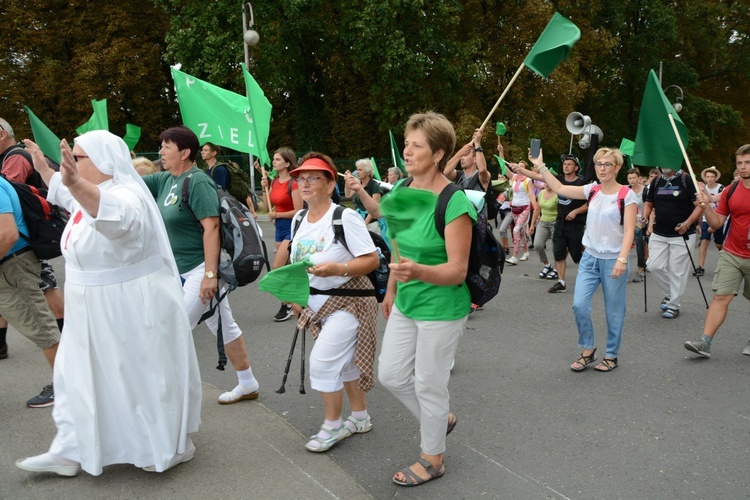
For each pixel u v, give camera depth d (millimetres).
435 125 2826
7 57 22219
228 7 19812
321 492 3025
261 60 20766
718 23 29203
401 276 2582
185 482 3088
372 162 7273
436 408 3035
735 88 32000
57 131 23516
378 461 3355
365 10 19359
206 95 6223
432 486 3100
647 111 5191
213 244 3609
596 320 6441
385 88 20875
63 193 3271
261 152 6184
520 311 6832
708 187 10586
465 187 5781
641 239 8688
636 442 3592
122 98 23031
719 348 5430
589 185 4844
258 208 19297
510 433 3725
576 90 22062
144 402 2996
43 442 3529
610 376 4711
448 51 20797
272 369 4816
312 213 3465
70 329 2973
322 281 3359
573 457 3412
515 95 22156
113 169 2951
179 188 3695
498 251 3012
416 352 2988
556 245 7754
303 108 25984
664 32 26828
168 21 23828
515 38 21922
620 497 2996
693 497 2992
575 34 3926
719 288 5004
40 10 22453
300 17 21312
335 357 3346
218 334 3803
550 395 4336
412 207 2658
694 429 3764
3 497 2939
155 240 3061
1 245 3633
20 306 3926
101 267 2900
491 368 4914
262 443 3541
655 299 7547
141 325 2947
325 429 3475
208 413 3957
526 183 10219
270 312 6699
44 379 4574
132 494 2971
